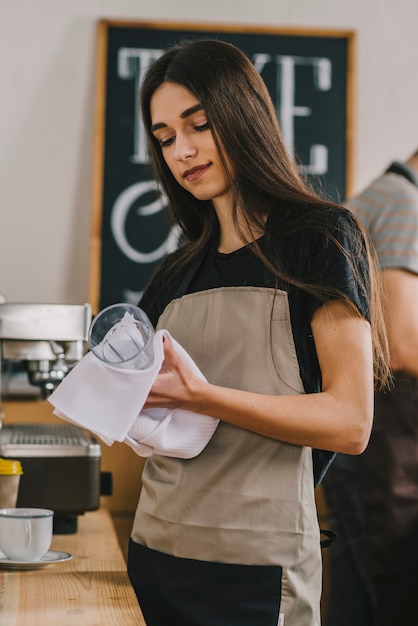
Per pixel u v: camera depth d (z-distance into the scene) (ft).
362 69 12.36
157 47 12.01
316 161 12.13
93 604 4.72
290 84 12.15
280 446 4.99
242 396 4.75
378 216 8.89
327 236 4.97
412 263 8.59
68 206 11.92
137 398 4.65
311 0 12.30
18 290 11.78
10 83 11.93
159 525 5.22
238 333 5.14
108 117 11.89
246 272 5.25
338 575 9.73
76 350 7.04
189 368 4.73
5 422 10.28
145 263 11.82
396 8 12.42
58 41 12.01
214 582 4.94
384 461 8.76
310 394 4.83
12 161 11.87
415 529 8.77
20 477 7.04
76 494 7.10
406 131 12.37
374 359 5.51
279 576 4.88
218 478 5.02
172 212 5.95
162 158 5.76
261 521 4.93
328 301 4.88
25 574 5.46
